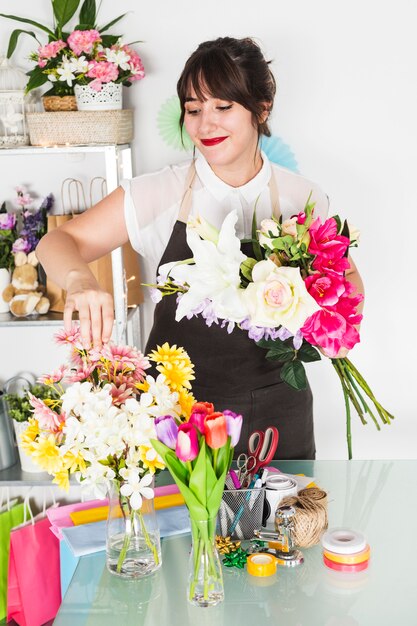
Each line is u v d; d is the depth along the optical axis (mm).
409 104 2857
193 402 1462
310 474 1846
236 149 2039
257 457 1624
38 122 2695
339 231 1540
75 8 2709
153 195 2176
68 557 1644
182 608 1380
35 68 2717
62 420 1403
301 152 2914
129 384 1473
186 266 1442
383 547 1540
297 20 2826
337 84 2859
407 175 2908
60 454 1363
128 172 2896
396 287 2992
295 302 1376
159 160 2953
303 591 1411
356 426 3082
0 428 2936
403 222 2941
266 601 1385
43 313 2883
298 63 2852
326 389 3072
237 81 1950
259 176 2176
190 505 1327
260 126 2107
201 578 1370
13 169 3000
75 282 1748
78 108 2711
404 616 1336
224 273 1419
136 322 3008
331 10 2811
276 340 1533
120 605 1396
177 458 1308
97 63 2613
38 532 2730
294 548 1520
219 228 2186
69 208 3021
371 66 2840
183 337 2217
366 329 3029
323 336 1413
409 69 2834
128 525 1462
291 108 2885
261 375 2205
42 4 2871
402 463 1899
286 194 2215
